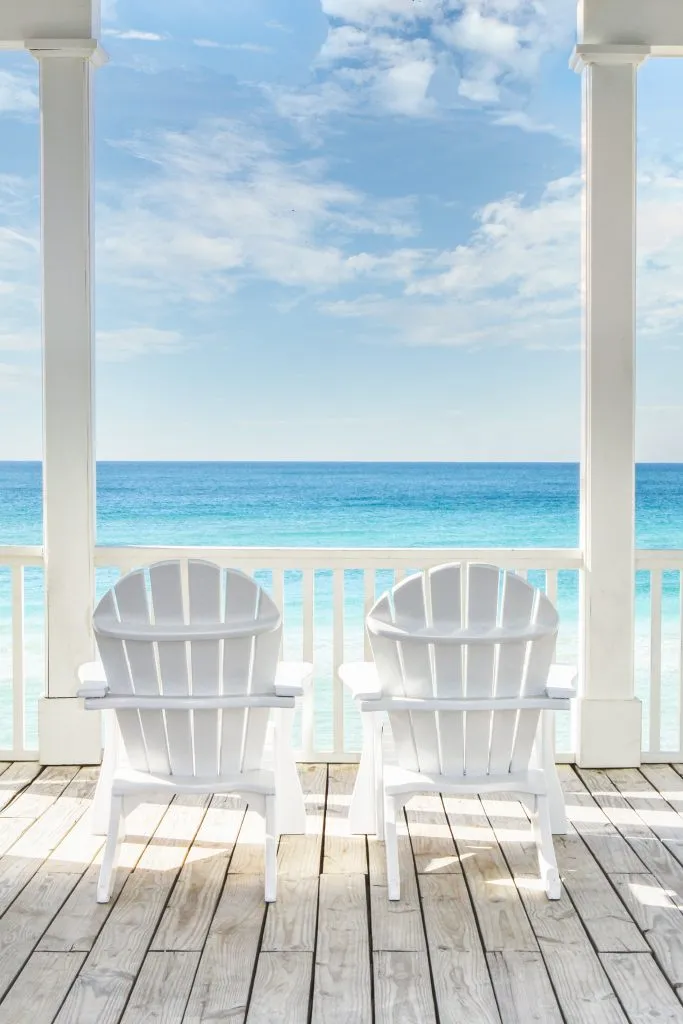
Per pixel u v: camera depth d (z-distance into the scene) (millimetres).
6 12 3658
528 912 2510
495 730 2725
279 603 3785
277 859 2871
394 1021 2004
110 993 2109
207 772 2725
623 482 3738
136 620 2674
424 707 2666
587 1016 2021
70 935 2379
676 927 2424
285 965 2230
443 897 2604
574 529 18984
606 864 2842
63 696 3777
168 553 3768
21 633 3844
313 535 19328
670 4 3686
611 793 3496
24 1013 2029
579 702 3797
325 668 10883
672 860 2873
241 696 2664
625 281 3730
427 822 3203
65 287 3717
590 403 3742
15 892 2631
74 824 3158
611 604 3756
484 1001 2078
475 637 2633
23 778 3639
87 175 3727
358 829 3090
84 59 3689
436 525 19203
